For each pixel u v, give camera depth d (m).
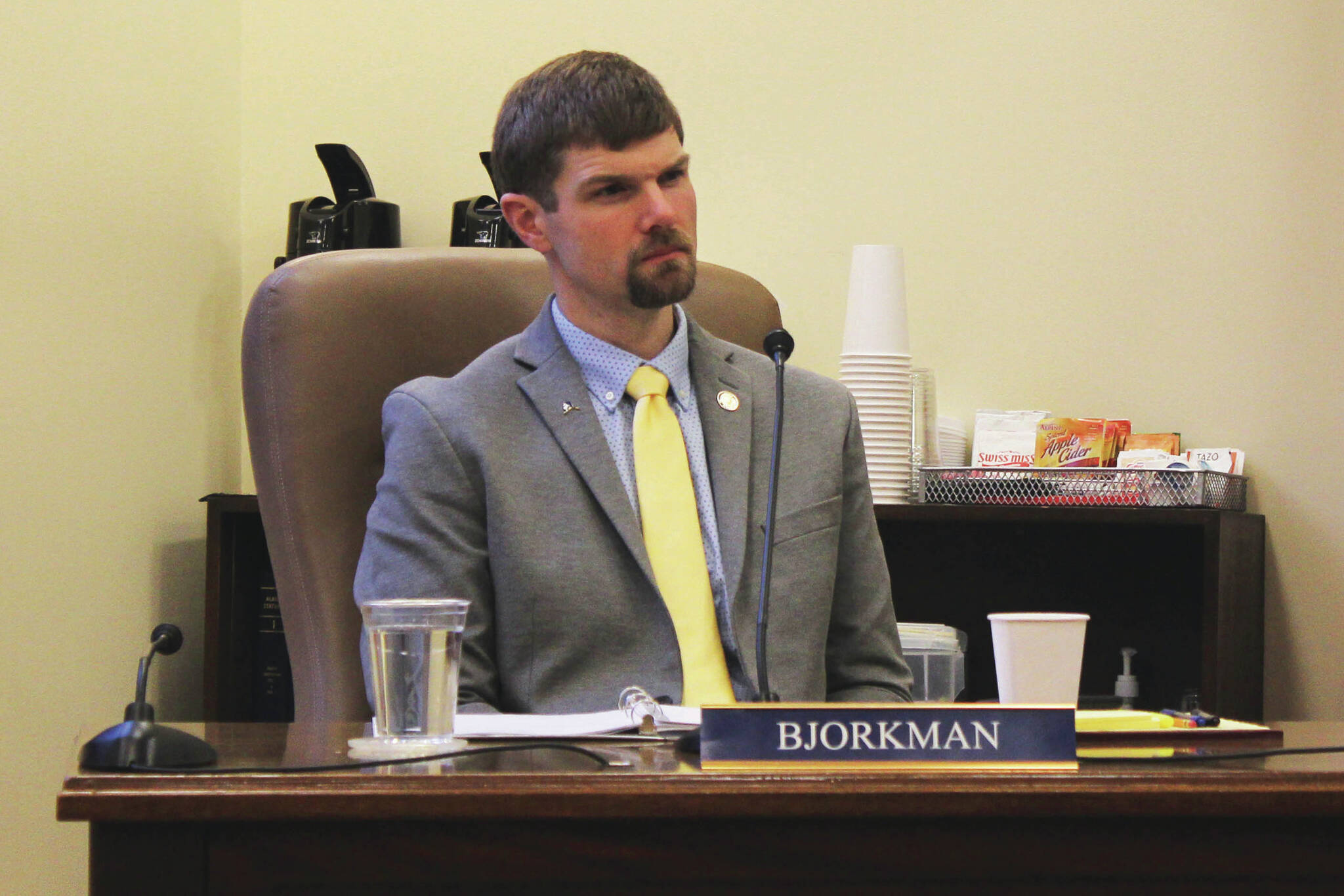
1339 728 2.68
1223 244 6.20
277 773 1.91
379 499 3.71
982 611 6.25
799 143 6.52
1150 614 6.12
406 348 4.16
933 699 5.24
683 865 1.82
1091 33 6.35
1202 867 1.85
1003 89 6.40
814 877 1.83
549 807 1.80
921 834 1.84
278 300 4.07
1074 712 1.96
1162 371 6.23
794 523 3.79
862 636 3.91
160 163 6.02
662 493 3.72
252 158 6.82
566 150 3.71
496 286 4.32
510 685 3.54
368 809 1.79
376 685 2.33
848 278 6.45
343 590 3.94
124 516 5.72
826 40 6.54
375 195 6.58
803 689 3.64
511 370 3.85
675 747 2.28
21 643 4.96
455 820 1.81
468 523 3.62
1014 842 1.84
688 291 3.77
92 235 5.50
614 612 3.56
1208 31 6.25
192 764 1.98
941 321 6.39
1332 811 1.84
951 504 5.65
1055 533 6.20
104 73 5.59
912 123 6.45
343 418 4.04
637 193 3.72
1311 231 6.09
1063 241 6.33
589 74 3.74
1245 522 5.73
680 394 3.89
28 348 5.06
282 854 1.80
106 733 1.99
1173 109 6.27
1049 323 6.32
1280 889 1.86
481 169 6.69
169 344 6.12
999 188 6.38
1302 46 6.16
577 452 3.68
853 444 4.04
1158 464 5.80
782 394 3.33
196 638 6.39
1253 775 1.89
